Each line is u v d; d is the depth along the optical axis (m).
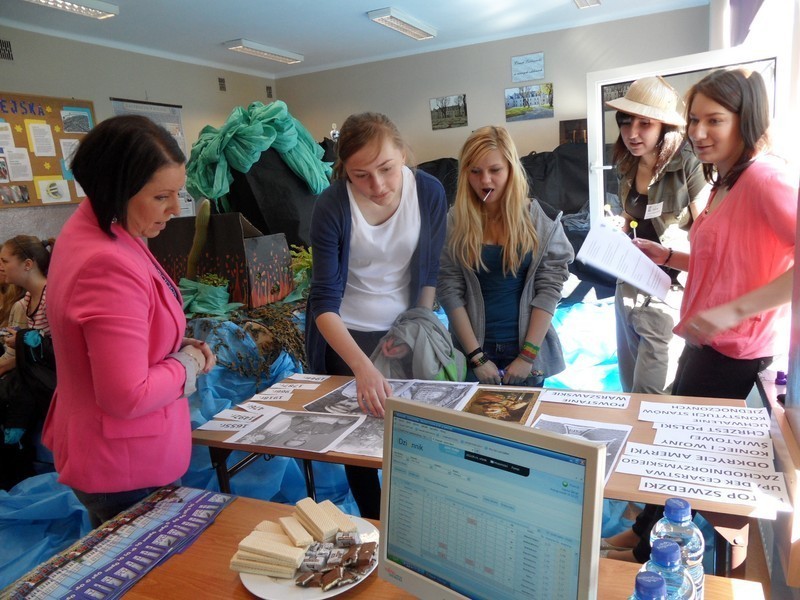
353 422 1.59
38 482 2.30
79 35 5.72
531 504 0.74
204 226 3.03
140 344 1.13
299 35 6.36
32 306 2.81
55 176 5.49
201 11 5.22
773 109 2.74
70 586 1.04
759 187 1.52
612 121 3.62
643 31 6.25
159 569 1.07
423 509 0.86
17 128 5.17
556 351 2.09
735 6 3.96
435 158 7.71
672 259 2.03
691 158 2.35
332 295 1.77
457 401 1.63
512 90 7.04
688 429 1.35
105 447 1.21
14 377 2.57
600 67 6.52
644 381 2.40
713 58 3.05
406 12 5.76
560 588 0.72
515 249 1.93
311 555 1.03
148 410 1.17
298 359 2.94
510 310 2.04
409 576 0.88
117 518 1.23
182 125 7.03
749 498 1.06
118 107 6.18
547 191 6.02
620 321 2.58
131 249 1.19
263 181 3.87
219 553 1.10
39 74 5.41
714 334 1.49
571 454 0.69
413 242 1.82
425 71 7.48
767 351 1.60
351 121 1.56
